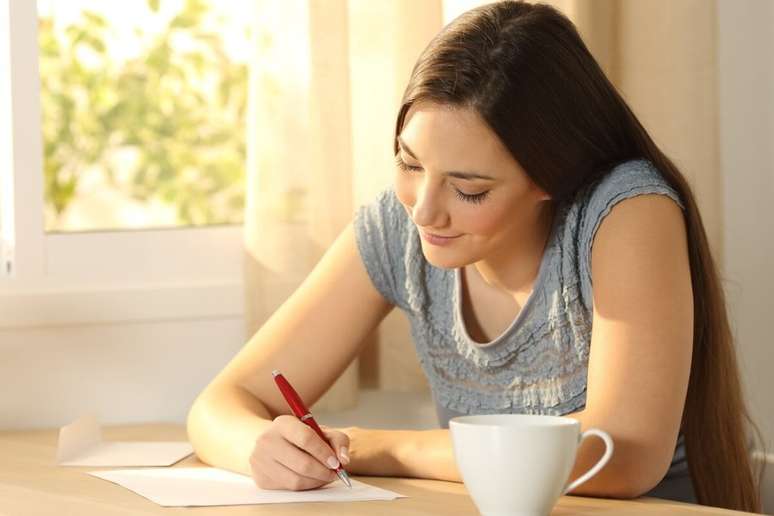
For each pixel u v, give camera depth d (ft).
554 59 5.03
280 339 6.13
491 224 4.92
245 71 8.82
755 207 8.49
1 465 5.61
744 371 8.45
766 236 8.45
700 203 7.80
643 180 5.26
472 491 3.99
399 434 5.22
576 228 5.44
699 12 7.79
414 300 6.07
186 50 8.82
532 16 5.10
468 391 6.04
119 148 8.68
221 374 6.07
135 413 7.57
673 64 7.79
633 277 5.01
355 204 7.70
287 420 4.79
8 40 7.54
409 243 6.04
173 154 8.79
